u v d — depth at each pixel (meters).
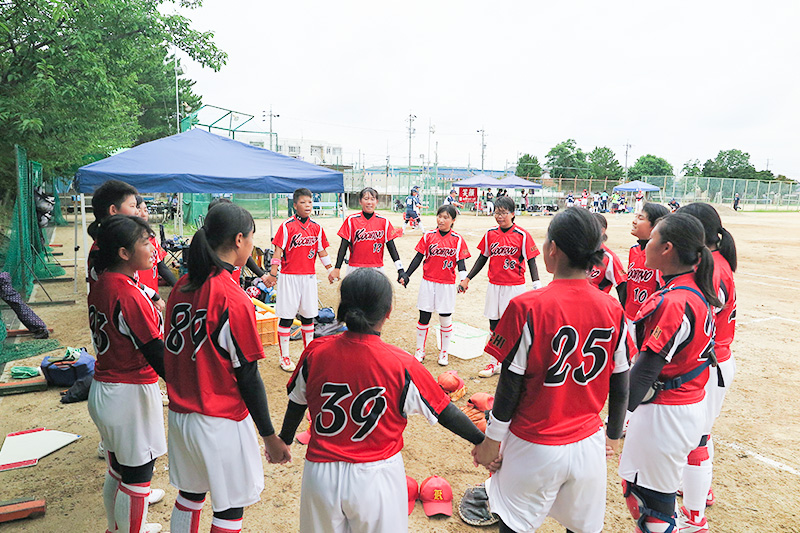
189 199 21.19
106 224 2.48
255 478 2.37
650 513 2.53
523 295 2.04
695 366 2.45
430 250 5.77
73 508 3.25
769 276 12.93
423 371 2.03
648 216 4.06
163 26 10.16
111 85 8.62
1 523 3.08
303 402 2.20
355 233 6.04
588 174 69.69
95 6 8.61
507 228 5.46
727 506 3.46
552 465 2.03
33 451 3.86
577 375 2.03
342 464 1.99
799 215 45.25
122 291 2.44
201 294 2.20
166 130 31.66
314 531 2.04
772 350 6.90
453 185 35.84
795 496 3.59
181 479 2.31
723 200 52.88
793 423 4.74
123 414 2.53
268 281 5.59
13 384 4.97
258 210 26.75
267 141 32.12
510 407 2.06
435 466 3.90
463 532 3.14
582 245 1.96
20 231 8.43
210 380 2.22
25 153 9.09
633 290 4.27
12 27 7.83
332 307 8.62
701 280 2.45
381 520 2.00
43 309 7.99
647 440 2.49
